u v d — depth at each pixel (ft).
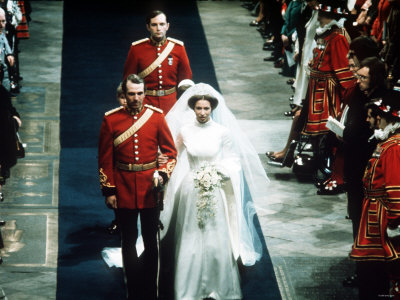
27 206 105.29
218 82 157.48
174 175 88.38
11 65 124.88
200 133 85.25
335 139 98.43
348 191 85.30
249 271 89.92
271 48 178.29
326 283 87.66
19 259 91.91
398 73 103.24
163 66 108.47
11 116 104.42
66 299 83.97
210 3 215.10
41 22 192.24
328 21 109.60
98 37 183.32
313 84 111.86
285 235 98.84
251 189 107.86
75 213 103.71
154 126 84.28
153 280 85.87
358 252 77.00
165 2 213.46
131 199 84.38
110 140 83.82
